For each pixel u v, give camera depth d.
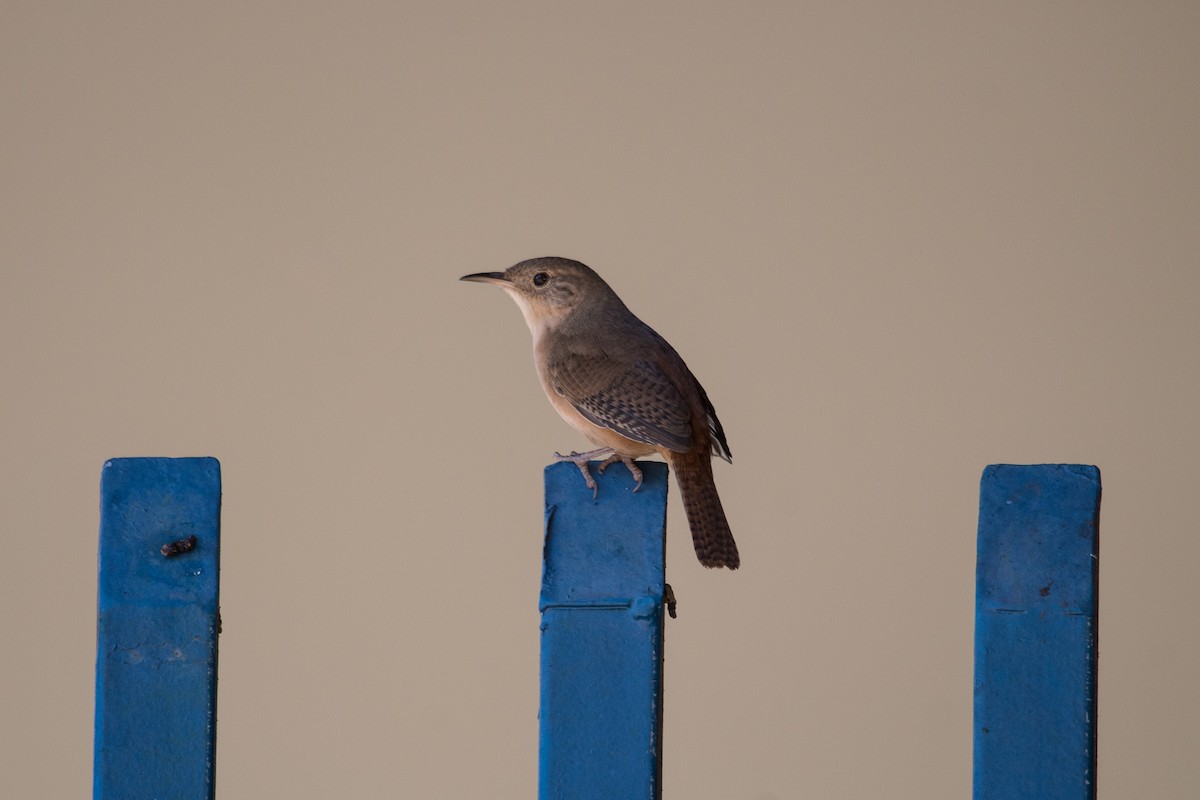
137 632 7.14
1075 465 7.04
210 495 7.21
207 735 7.14
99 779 7.11
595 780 7.10
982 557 7.07
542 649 7.17
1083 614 6.95
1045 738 6.97
